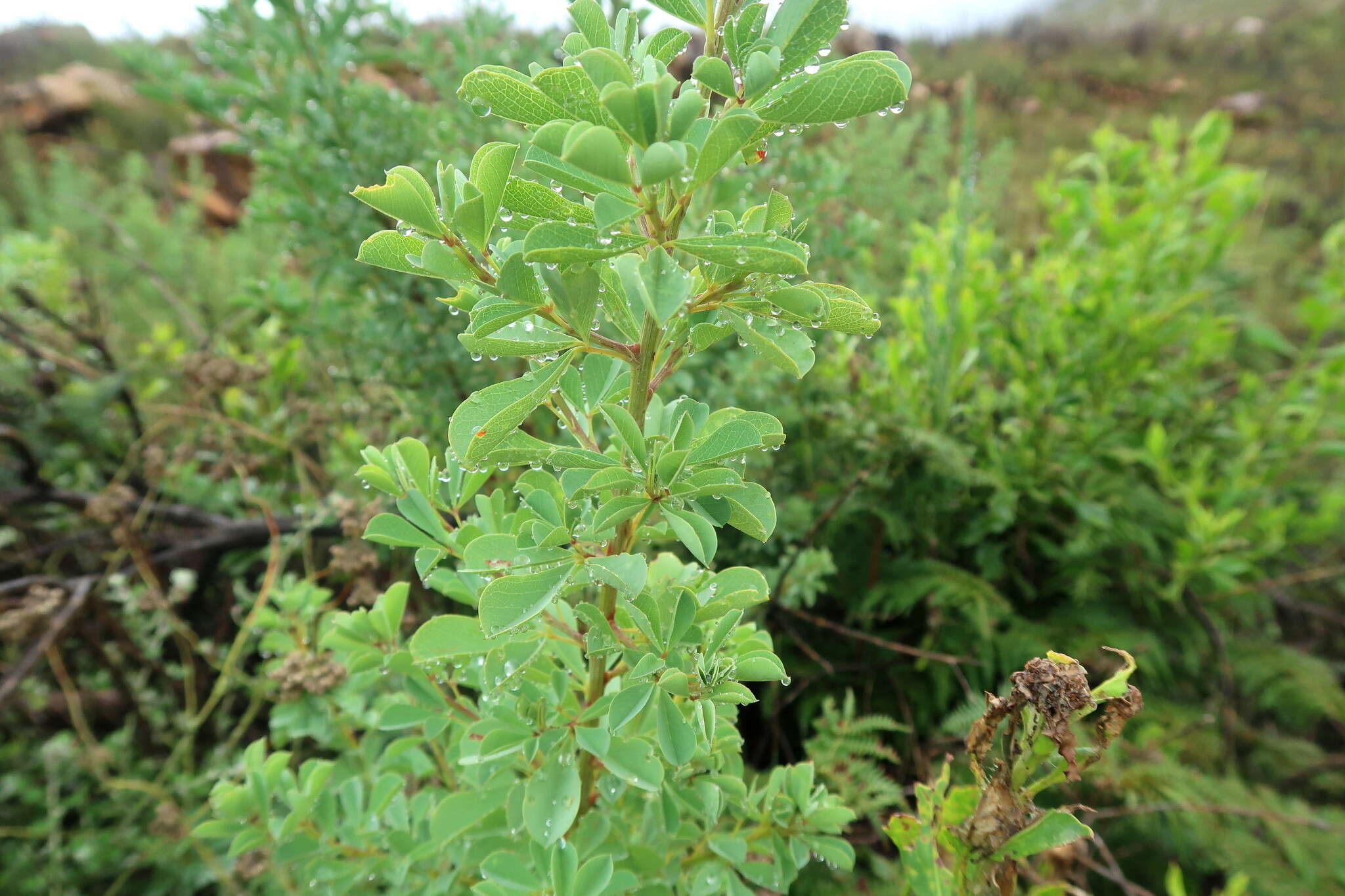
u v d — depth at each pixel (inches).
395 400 24.2
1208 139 26.0
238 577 26.5
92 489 27.8
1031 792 8.8
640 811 12.2
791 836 10.2
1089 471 26.3
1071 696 8.2
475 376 22.1
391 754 11.7
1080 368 24.8
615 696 7.6
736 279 6.8
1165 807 19.1
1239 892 15.3
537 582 7.5
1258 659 25.4
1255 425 26.7
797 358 7.6
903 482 23.5
